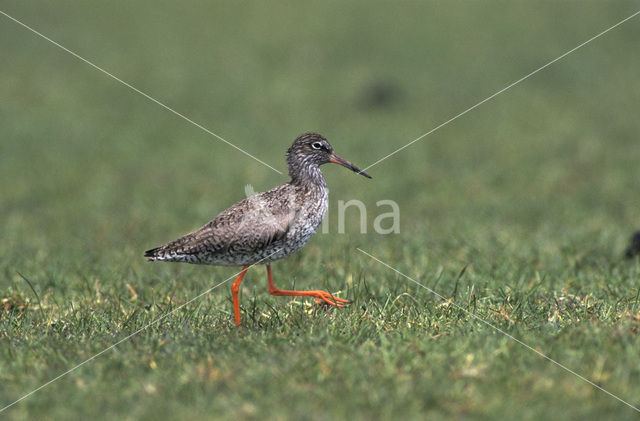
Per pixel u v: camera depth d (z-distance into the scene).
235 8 48.47
